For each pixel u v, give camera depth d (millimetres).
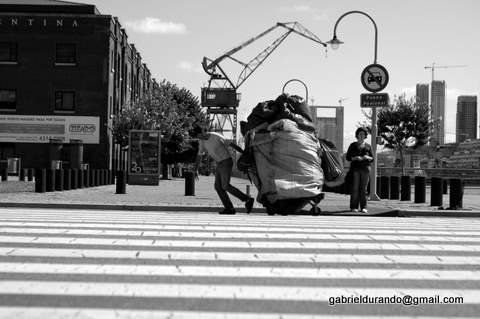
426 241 8719
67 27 43750
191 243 8039
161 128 46125
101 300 4914
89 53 43844
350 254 7348
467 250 7820
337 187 14609
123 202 15992
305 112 13984
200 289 5355
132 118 44500
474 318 4609
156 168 28422
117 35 47812
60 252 7117
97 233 8938
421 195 18188
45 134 43719
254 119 13672
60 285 5418
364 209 14617
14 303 4781
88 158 43875
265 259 6898
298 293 5262
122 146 45688
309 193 12906
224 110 77250
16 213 12711
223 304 4852
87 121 43812
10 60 43719
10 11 44531
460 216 14984
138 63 63719
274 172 13047
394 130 49844
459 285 5688
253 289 5391
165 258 6844
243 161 13391
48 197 17562
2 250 7211
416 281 5836
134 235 8773
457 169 42781
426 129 49656
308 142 13344
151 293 5176
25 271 6004
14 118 43656
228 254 7195
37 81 43719
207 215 13164
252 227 10203
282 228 10148
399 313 4703
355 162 14438
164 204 15539
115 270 6121
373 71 17703
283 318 4480
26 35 43656
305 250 7605
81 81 43844
